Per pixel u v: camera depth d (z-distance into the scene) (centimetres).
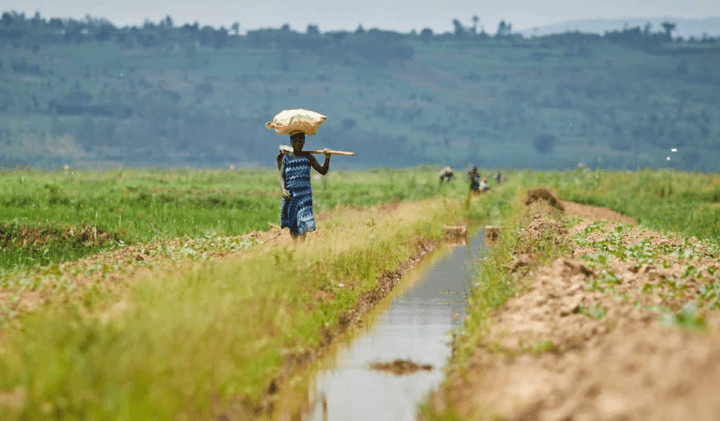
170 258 4712
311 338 3366
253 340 2895
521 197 11319
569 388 2116
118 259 4625
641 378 1950
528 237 5869
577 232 6569
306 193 4934
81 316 2820
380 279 5028
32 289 3619
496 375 2527
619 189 14388
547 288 3478
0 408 1995
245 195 11919
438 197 12244
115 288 3644
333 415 2678
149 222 6662
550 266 3919
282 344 3117
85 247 5547
